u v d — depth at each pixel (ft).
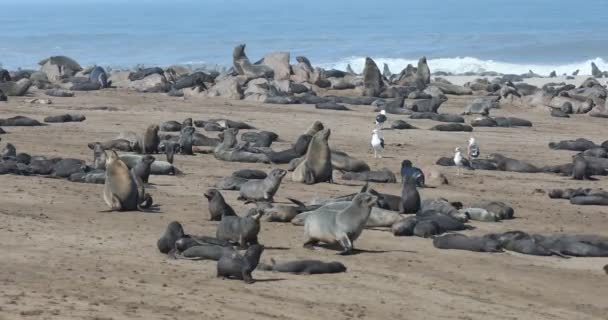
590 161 192.03
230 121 239.91
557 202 155.43
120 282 88.74
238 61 364.58
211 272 95.45
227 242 106.22
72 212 127.95
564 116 292.61
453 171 185.16
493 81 451.94
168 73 381.60
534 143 231.91
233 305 82.38
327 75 379.35
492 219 135.64
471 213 135.85
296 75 363.56
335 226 108.17
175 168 167.22
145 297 83.20
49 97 306.35
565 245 114.93
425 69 379.55
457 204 138.31
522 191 165.37
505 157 192.85
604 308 91.35
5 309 74.84
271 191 138.41
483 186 168.76
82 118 243.19
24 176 155.74
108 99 303.68
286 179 163.84
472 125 261.65
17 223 116.67
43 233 111.96
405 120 268.82
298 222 124.06
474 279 100.37
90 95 317.42
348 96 341.21
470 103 303.68
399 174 178.40
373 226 125.18
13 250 101.60
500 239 116.57
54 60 399.44
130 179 130.11
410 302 88.53
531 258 112.27
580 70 566.77
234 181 151.74
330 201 131.23
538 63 614.75
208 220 125.18
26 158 166.50
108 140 207.72
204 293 86.12
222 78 355.77
